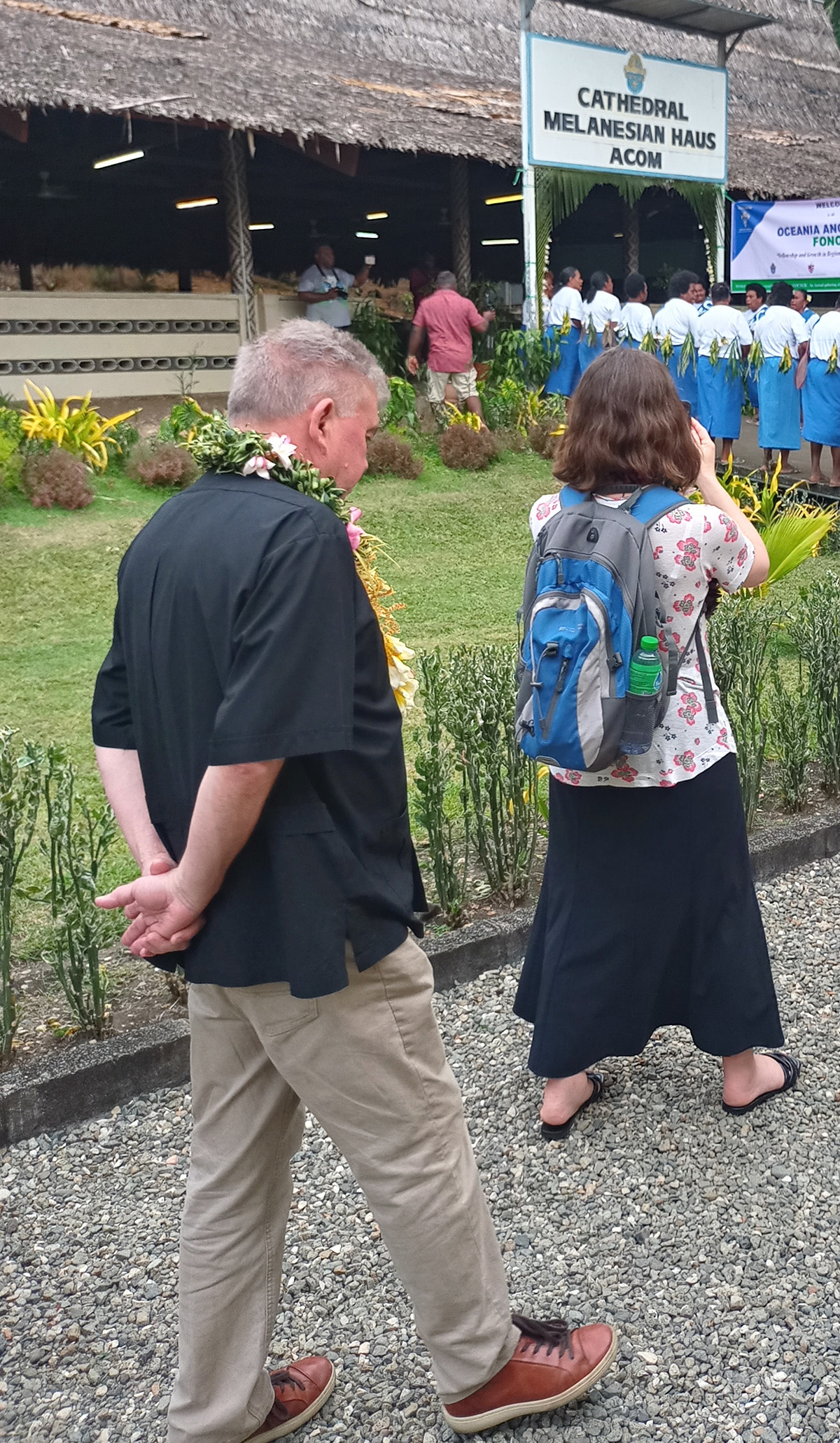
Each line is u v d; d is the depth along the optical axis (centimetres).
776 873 444
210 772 166
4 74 964
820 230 1299
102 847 346
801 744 480
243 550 171
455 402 1166
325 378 186
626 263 1873
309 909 175
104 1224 270
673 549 250
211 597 173
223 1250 195
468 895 416
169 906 178
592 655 241
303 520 171
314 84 1252
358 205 1883
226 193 1243
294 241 1816
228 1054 193
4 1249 262
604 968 278
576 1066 282
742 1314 238
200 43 1279
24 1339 238
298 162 1694
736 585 262
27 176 1502
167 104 1013
